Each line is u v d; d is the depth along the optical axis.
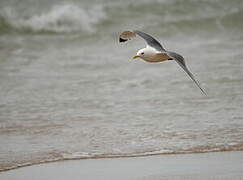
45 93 19.41
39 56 26.28
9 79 21.52
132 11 36.06
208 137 14.28
